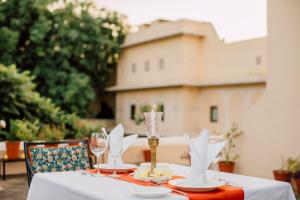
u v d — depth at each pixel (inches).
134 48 846.5
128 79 865.5
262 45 627.2
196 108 730.8
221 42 698.2
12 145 295.6
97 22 868.6
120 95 889.5
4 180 291.7
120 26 924.0
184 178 115.4
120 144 123.8
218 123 692.1
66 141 154.8
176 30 718.5
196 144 106.5
